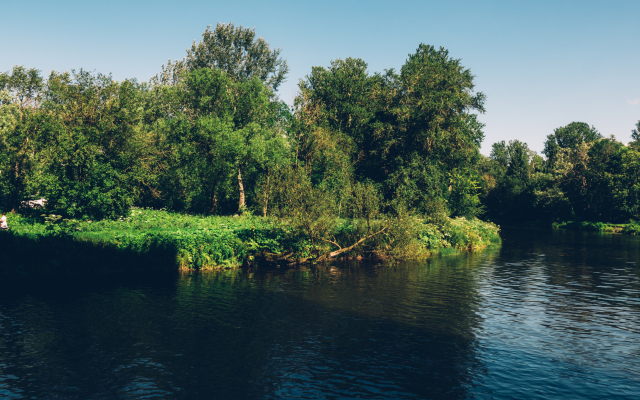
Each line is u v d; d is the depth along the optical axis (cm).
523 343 1222
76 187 3156
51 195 3162
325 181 4681
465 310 1579
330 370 1012
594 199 7731
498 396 886
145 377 954
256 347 1159
